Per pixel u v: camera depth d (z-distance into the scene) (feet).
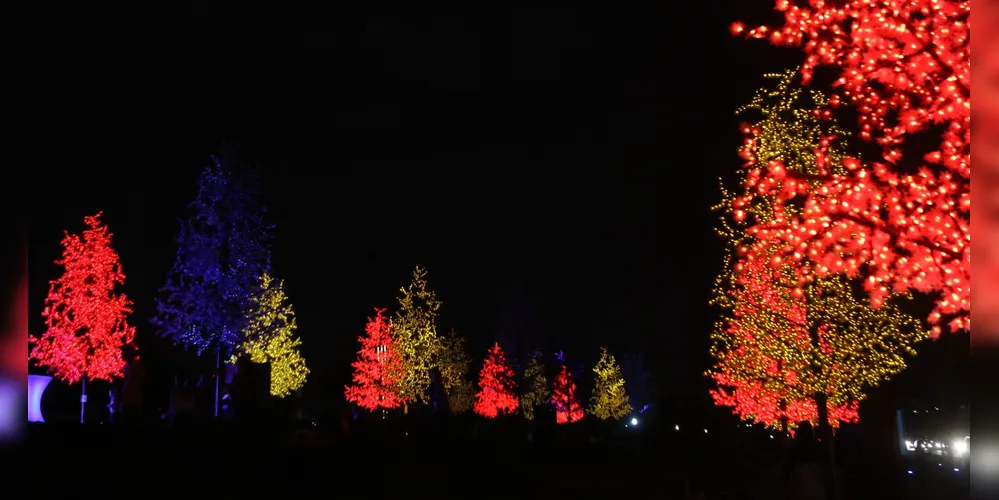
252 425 46.91
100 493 33.94
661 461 70.59
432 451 54.75
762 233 35.83
